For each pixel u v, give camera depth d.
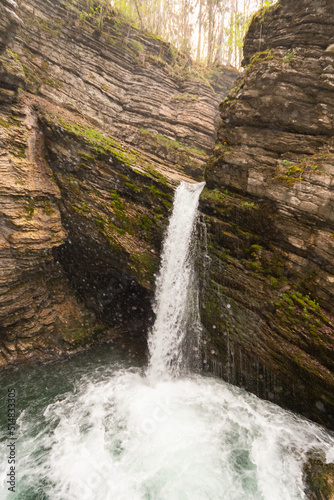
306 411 6.87
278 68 7.48
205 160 16.11
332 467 5.45
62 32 13.54
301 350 6.75
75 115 13.30
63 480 5.39
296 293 7.08
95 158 10.41
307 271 7.02
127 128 15.16
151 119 16.23
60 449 6.12
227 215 8.59
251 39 8.84
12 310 8.94
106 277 10.92
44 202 9.98
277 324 7.17
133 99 16.02
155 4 19.64
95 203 10.23
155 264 9.88
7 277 8.59
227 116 8.84
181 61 18.42
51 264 10.31
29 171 9.59
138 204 10.42
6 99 9.75
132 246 9.90
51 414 7.22
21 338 9.35
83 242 10.40
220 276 8.47
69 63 13.72
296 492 5.09
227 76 19.94
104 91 14.99
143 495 5.02
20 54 11.76
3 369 8.74
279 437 6.32
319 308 6.70
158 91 16.77
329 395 6.29
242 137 8.52
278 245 7.63
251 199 8.16
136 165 10.58
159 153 15.45
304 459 5.74
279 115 7.73
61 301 10.72
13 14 9.75
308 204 6.82
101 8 14.48
